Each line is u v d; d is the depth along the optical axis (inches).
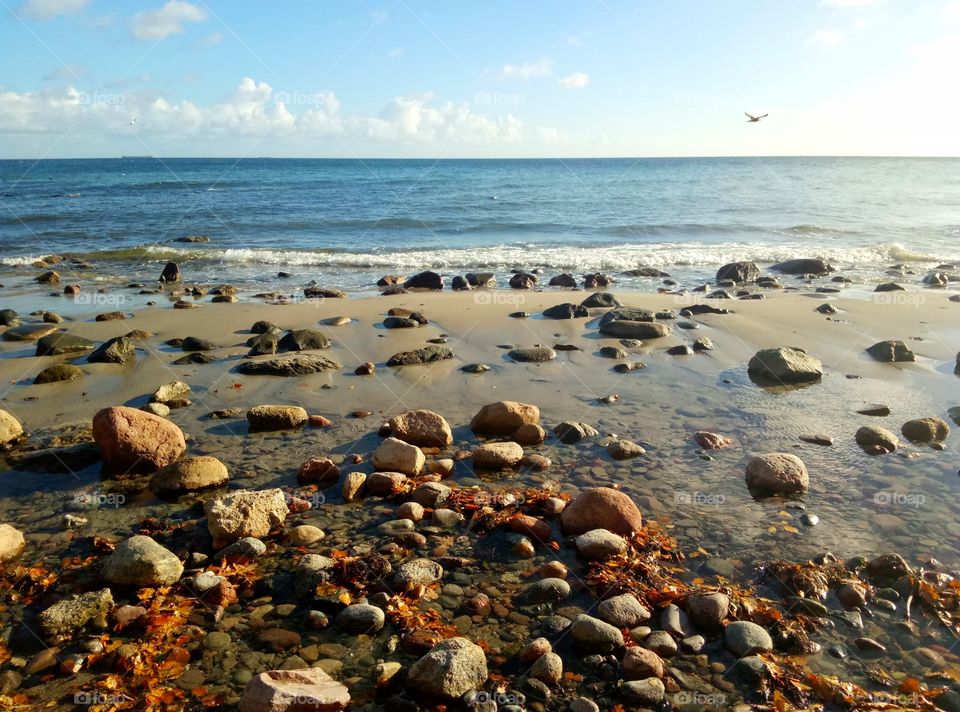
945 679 78.1
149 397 149.0
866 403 150.1
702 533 102.5
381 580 91.2
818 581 91.3
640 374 166.9
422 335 197.6
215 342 191.2
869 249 387.5
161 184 1007.0
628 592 88.8
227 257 374.0
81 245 414.0
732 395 154.3
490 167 2129.7
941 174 1464.1
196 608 86.4
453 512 105.6
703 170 1710.1
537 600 88.3
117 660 79.2
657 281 307.9
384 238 455.8
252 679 73.5
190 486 111.9
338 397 151.6
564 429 132.6
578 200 729.6
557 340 193.6
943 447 129.5
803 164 2455.7
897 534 102.7
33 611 86.8
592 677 77.8
